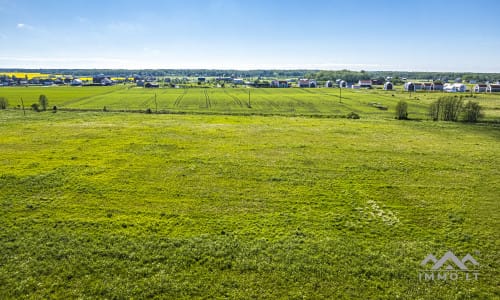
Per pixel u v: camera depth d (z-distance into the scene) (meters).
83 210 24.11
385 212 24.38
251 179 31.06
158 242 20.06
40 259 18.17
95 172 32.09
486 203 25.98
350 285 16.52
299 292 16.02
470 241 20.45
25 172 31.56
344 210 24.67
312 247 19.66
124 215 23.50
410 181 30.80
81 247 19.30
